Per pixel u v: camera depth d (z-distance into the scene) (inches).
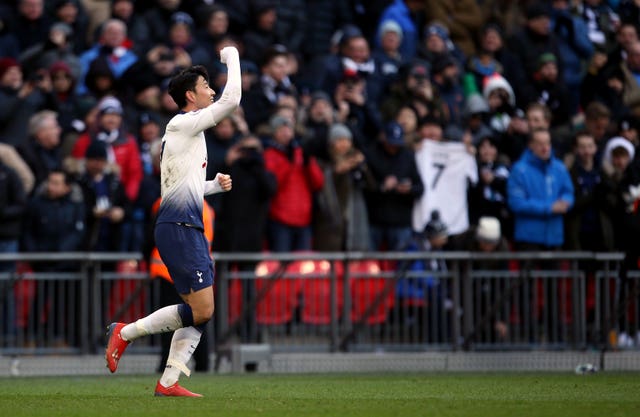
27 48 2412.6
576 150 2202.3
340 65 2452.0
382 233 2162.9
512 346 2050.9
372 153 2154.3
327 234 2117.4
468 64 2539.4
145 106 2224.4
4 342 1911.9
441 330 2042.3
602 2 2812.5
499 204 2219.5
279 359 1961.1
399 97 2316.7
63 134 2183.8
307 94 2421.3
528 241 2143.2
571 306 2060.8
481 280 2053.4
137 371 1958.7
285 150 2097.7
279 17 2647.6
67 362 1919.3
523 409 1012.5
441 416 948.0
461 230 2202.3
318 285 1996.8
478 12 2751.0
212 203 2055.9
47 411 987.3
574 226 2170.3
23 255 1913.1
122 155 2075.5
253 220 2037.4
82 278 1941.4
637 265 2016.5
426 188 2190.0
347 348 2000.5
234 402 1085.1
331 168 2127.2
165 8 2484.0
